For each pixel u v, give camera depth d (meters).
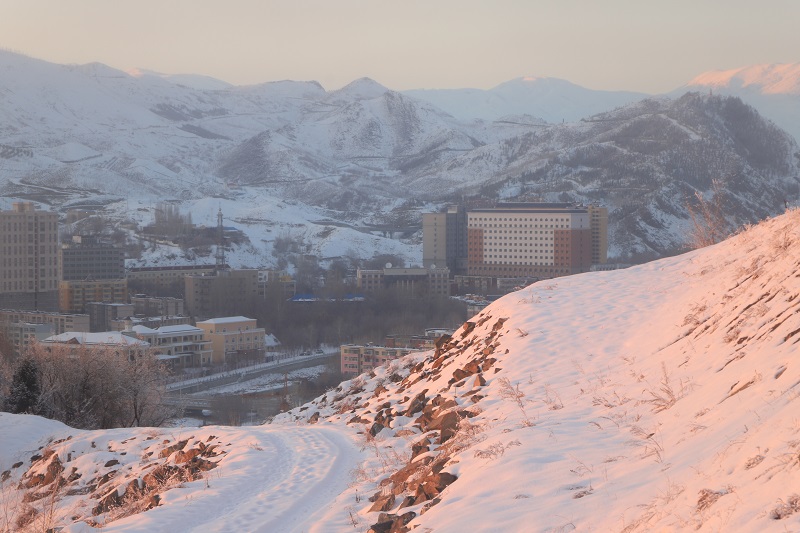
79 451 36.09
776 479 11.89
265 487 23.30
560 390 25.00
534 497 15.62
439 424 25.16
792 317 19.64
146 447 34.25
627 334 29.91
